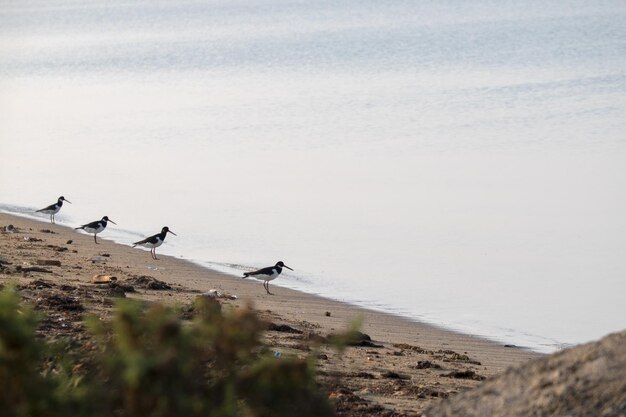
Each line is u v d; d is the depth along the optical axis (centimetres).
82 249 2605
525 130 4425
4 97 6562
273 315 1941
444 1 13788
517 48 7825
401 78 6456
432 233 2841
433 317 2059
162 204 3297
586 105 4981
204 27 11744
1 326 709
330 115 5084
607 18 9806
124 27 12425
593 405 795
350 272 2444
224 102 5728
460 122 4712
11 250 2448
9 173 3953
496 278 2392
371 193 3353
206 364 820
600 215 2975
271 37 9838
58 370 917
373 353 1638
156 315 718
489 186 3397
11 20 14600
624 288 2297
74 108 5844
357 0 15100
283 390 746
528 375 859
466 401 870
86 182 3728
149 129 4947
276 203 3250
